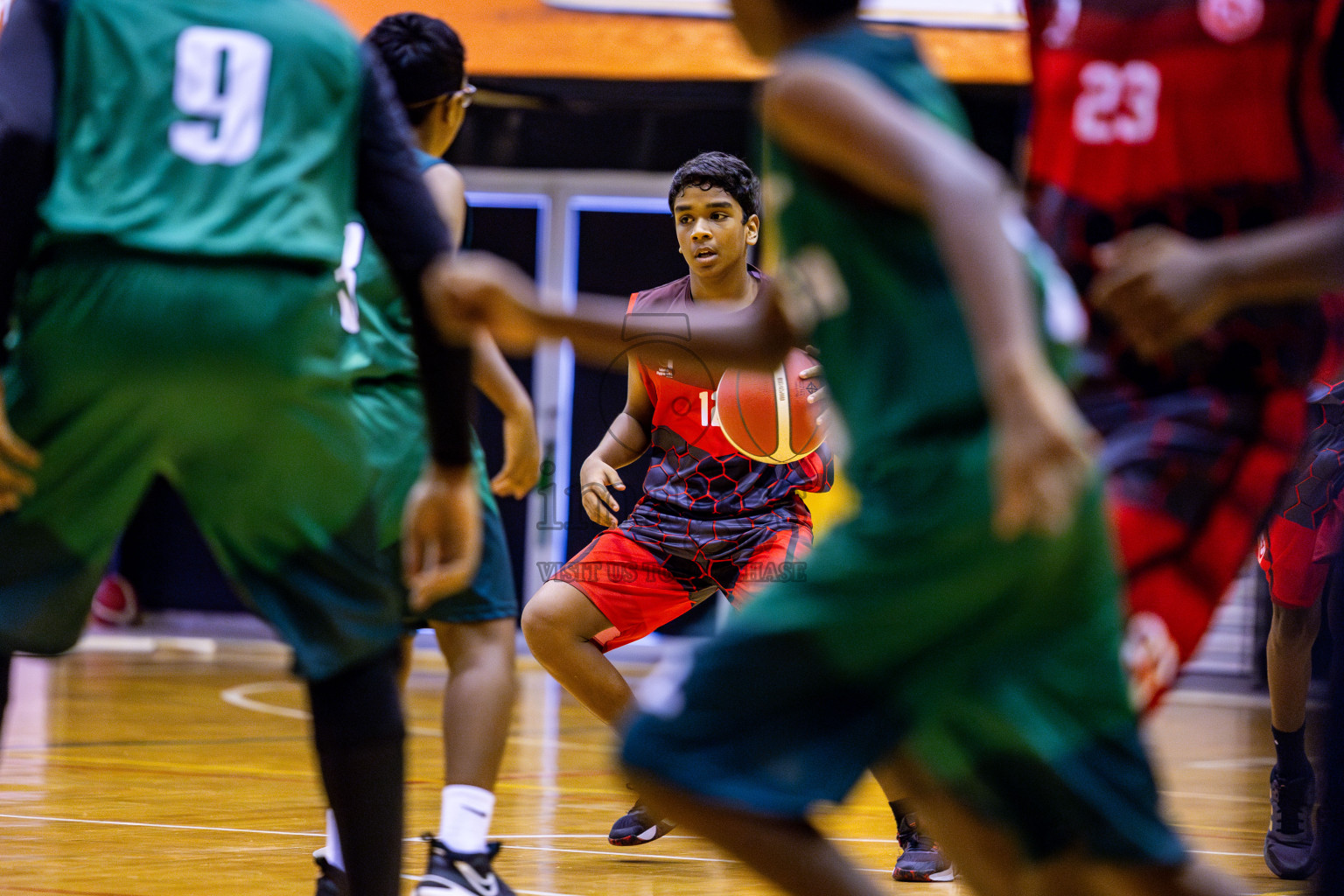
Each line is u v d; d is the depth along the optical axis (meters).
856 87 3.42
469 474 5.09
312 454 4.84
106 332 4.57
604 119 25.23
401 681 7.41
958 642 3.71
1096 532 3.72
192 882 7.64
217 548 4.99
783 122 3.52
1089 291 5.03
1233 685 26.47
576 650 8.88
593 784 12.46
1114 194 5.04
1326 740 4.47
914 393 3.63
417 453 6.91
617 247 28.55
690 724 3.78
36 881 7.58
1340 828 4.39
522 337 4.58
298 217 4.75
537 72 24.22
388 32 7.36
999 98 21.98
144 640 28.23
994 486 3.52
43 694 19.47
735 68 24.02
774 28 3.92
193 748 14.33
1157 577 4.63
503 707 6.67
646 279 28.50
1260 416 4.84
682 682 3.86
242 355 4.63
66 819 9.75
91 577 4.91
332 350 4.90
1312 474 8.70
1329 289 4.05
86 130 4.68
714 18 24.27
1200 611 4.71
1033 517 3.12
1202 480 4.72
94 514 4.82
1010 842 4.12
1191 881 3.97
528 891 7.75
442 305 4.41
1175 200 4.98
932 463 3.58
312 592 4.98
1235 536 4.76
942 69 21.97
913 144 3.32
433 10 24.12
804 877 3.74
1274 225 4.93
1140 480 4.70
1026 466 3.10
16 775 11.93
